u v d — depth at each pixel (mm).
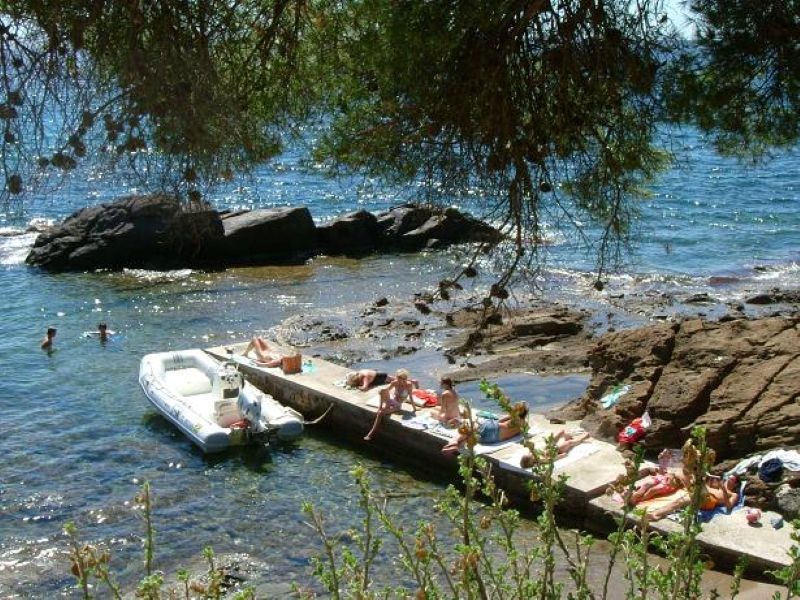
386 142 6492
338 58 6129
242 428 15336
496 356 20359
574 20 5898
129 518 12789
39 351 21250
